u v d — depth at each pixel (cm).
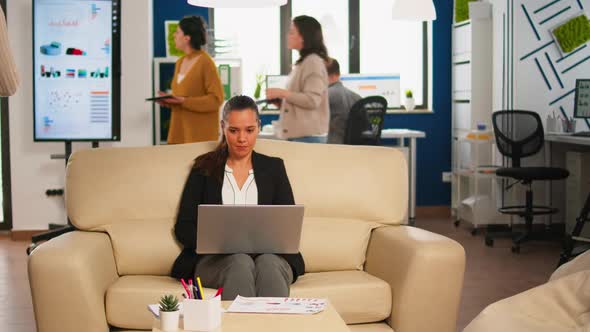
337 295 304
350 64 849
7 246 659
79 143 688
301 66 537
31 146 688
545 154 739
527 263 586
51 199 691
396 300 305
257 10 835
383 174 355
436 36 838
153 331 228
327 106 548
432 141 847
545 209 729
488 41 777
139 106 684
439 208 850
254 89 839
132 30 681
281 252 308
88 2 583
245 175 337
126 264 327
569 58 736
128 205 338
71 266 282
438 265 298
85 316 284
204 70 608
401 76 857
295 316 240
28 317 438
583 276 254
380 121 679
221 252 306
